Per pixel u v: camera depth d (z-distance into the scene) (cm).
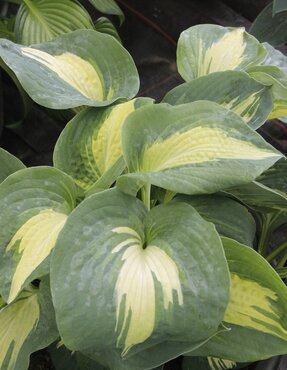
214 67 76
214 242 50
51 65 66
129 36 130
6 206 55
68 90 65
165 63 125
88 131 65
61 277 48
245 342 57
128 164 57
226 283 49
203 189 52
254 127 66
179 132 58
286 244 84
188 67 75
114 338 49
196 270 50
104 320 48
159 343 52
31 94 62
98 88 69
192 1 132
